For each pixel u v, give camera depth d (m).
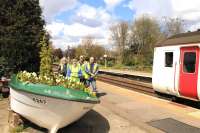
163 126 9.28
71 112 7.62
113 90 16.88
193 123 9.66
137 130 8.90
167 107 12.04
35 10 14.35
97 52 88.25
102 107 11.75
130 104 12.57
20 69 14.08
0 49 13.63
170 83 13.55
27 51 13.98
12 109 9.12
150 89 17.53
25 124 9.16
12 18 13.62
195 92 11.94
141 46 79.88
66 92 7.82
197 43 11.82
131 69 57.16
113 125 9.34
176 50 13.13
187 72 12.40
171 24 69.62
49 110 7.68
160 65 14.37
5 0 13.62
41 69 11.09
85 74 13.48
